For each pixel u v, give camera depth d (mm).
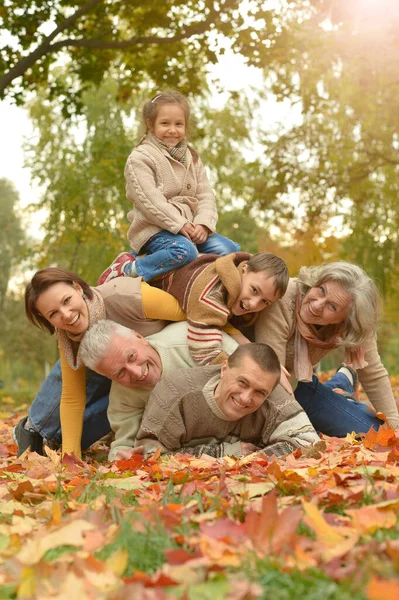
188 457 3926
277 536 2129
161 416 4121
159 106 5184
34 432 5074
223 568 1947
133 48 11539
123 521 2342
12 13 10766
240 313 4414
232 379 3924
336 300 4414
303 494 2773
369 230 17594
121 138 17234
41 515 2836
